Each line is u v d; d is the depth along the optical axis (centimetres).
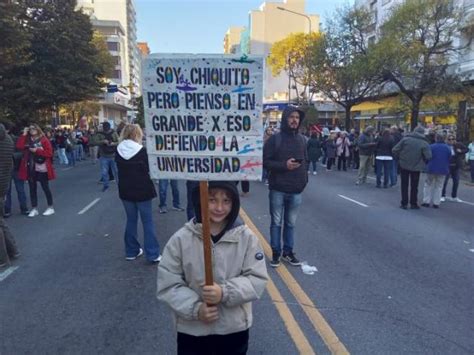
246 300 218
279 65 4269
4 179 543
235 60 221
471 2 2128
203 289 213
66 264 549
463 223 821
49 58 2489
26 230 732
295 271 523
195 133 228
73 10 2633
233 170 231
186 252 222
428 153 934
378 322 388
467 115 2008
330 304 426
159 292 224
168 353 334
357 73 2105
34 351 337
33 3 2433
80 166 2058
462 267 549
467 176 1680
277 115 5241
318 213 897
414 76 1934
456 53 2200
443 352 340
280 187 526
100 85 2825
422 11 1855
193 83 224
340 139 1866
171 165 232
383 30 2077
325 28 2570
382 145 1314
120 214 864
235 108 226
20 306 420
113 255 588
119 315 400
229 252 223
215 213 226
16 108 2356
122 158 532
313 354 334
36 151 839
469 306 427
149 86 226
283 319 391
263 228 748
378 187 1331
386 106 2894
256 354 333
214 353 231
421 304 429
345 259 575
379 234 720
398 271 529
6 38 1599
